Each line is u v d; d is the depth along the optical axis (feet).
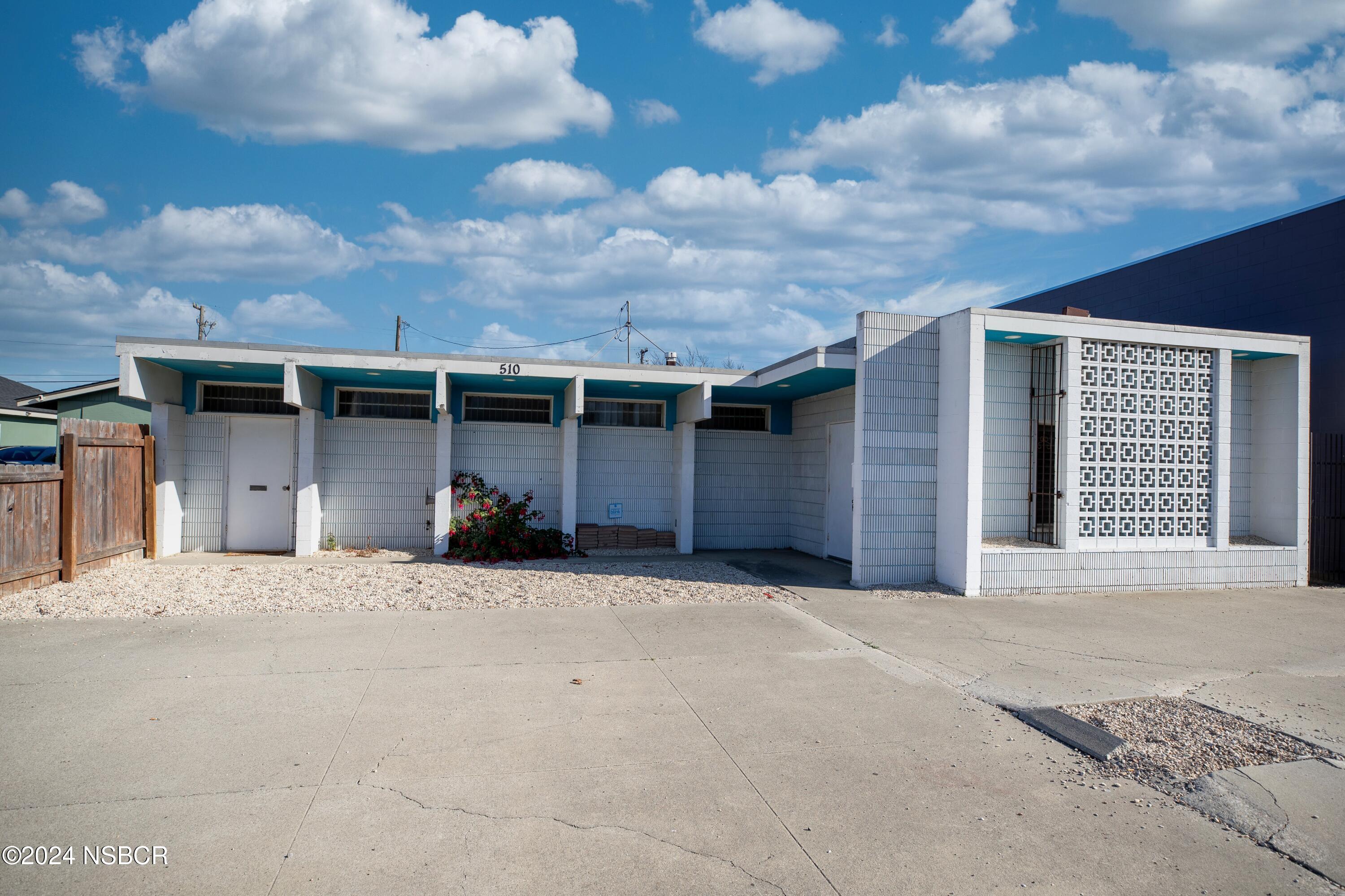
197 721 15.02
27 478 25.95
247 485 38.99
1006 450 32.40
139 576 29.84
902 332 31.42
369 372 36.22
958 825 11.64
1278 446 35.04
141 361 33.76
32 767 12.79
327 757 13.46
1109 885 10.12
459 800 12.03
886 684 18.37
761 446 45.01
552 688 17.54
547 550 38.96
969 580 29.45
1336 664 20.68
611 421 43.52
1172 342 32.01
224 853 10.33
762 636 22.80
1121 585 31.30
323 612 24.84
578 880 9.93
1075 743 14.76
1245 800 12.56
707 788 12.68
